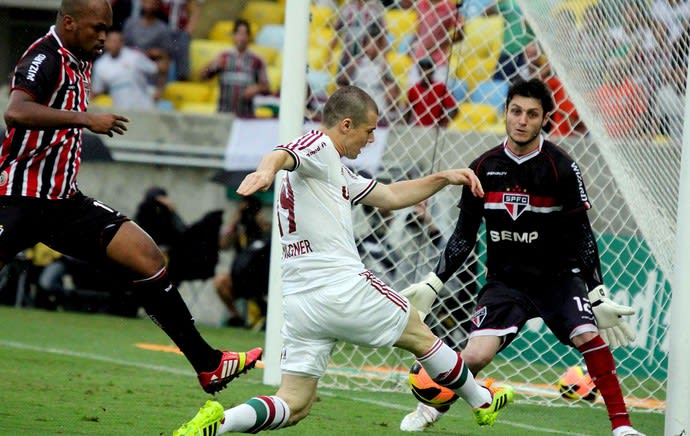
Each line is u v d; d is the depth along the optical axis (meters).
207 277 37.97
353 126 13.91
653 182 20.97
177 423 17.34
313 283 13.51
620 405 16.45
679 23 21.03
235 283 36.72
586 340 16.50
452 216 28.55
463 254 17.19
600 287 16.95
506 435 18.12
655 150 21.11
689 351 15.66
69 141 15.81
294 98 22.77
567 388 23.11
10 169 15.54
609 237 27.30
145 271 16.11
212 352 16.55
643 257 26.31
